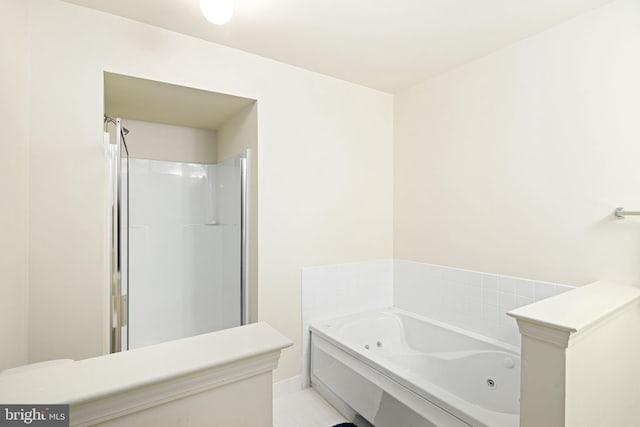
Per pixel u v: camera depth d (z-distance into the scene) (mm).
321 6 1654
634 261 1543
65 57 1601
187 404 723
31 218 1515
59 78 1584
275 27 1848
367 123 2723
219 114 2502
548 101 1843
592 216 1678
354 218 2656
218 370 748
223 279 2615
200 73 1976
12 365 1312
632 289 1481
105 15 1703
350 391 1994
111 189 1645
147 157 2682
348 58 2225
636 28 1530
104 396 611
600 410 1205
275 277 2273
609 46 1611
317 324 2410
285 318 2318
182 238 2770
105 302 1644
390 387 1702
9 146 1278
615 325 1275
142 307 2607
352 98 2633
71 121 1607
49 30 1564
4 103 1228
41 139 1541
